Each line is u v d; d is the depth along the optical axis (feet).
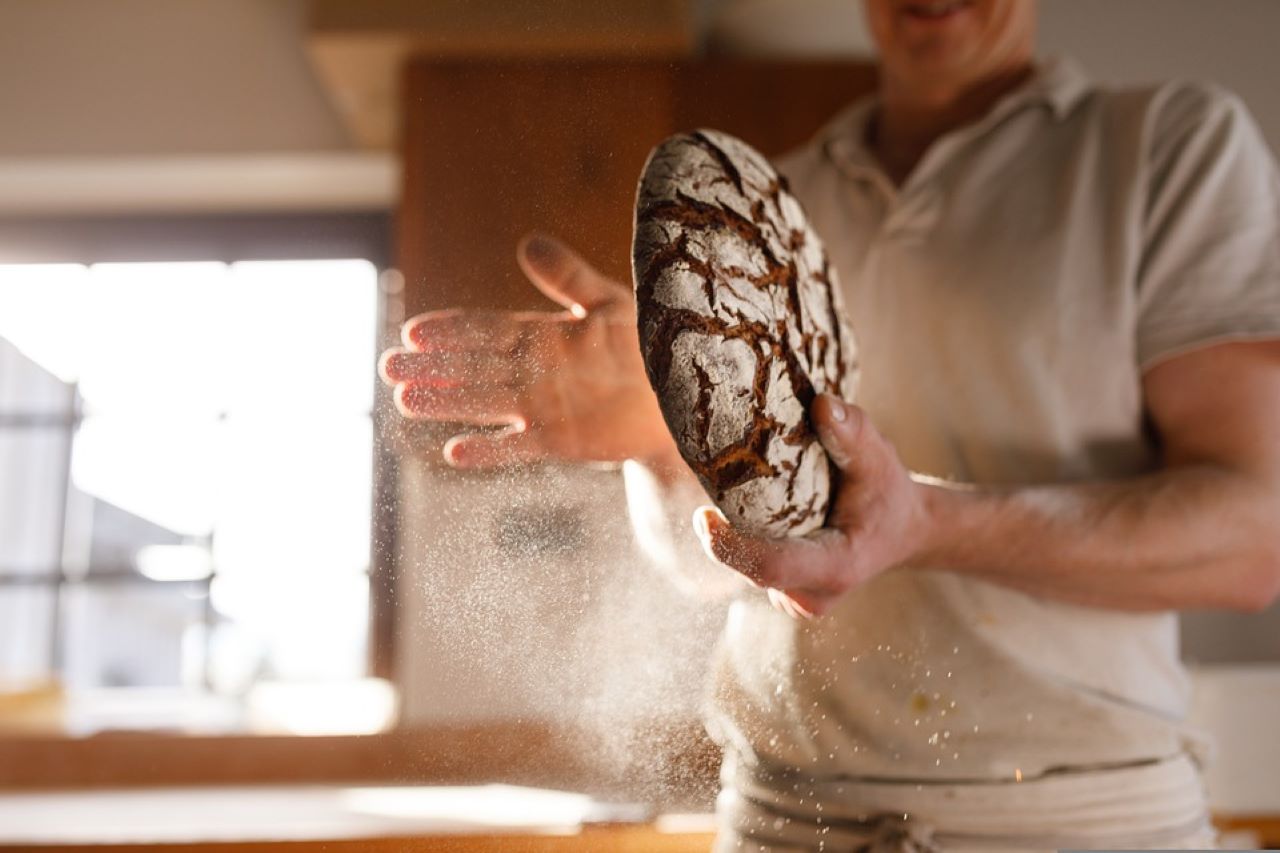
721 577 2.33
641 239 2.30
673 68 2.55
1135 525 3.77
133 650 23.41
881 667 3.10
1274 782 8.46
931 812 3.26
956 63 4.92
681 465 2.26
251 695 11.96
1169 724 3.94
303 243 15.16
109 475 21.22
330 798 8.00
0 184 14.83
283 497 15.76
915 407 4.47
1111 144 4.54
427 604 1.99
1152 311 4.36
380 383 2.01
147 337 16.20
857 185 4.89
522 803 2.00
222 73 14.33
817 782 2.62
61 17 14.44
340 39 11.11
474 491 1.99
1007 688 3.67
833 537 2.75
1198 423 4.24
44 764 9.41
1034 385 4.36
